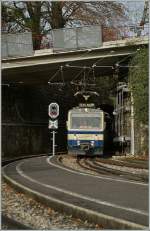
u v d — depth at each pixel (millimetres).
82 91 63688
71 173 31734
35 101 70812
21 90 66812
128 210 17875
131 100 51375
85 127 52406
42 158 46031
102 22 67625
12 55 54250
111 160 43656
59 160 43531
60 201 19812
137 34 55500
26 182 26578
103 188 24219
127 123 54906
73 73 62125
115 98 63656
